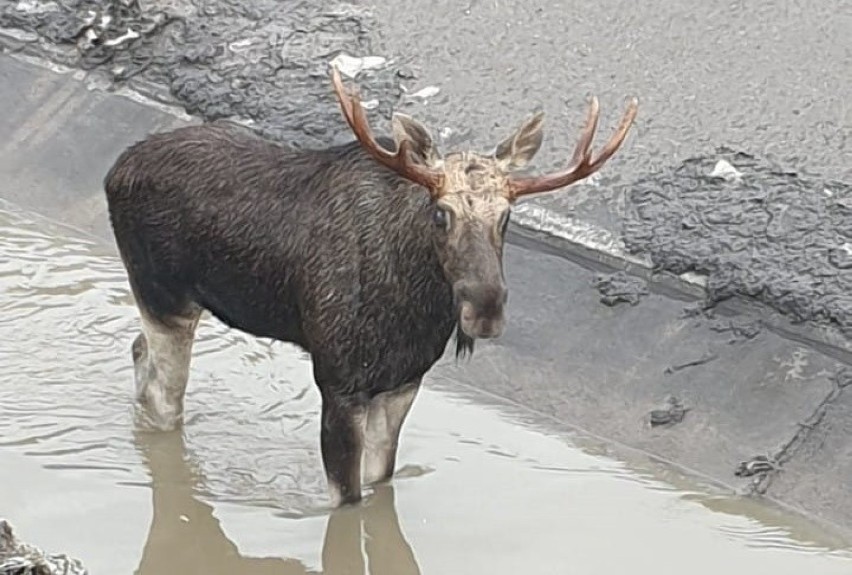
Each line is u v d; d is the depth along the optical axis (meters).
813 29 24.84
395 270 16.05
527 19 25.27
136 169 17.47
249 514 17.86
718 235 21.09
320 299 16.47
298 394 19.67
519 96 23.84
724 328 19.98
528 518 17.81
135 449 18.73
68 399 19.42
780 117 23.23
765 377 19.33
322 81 24.09
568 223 21.62
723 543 17.45
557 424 19.27
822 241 20.83
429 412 19.41
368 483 18.11
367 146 15.34
